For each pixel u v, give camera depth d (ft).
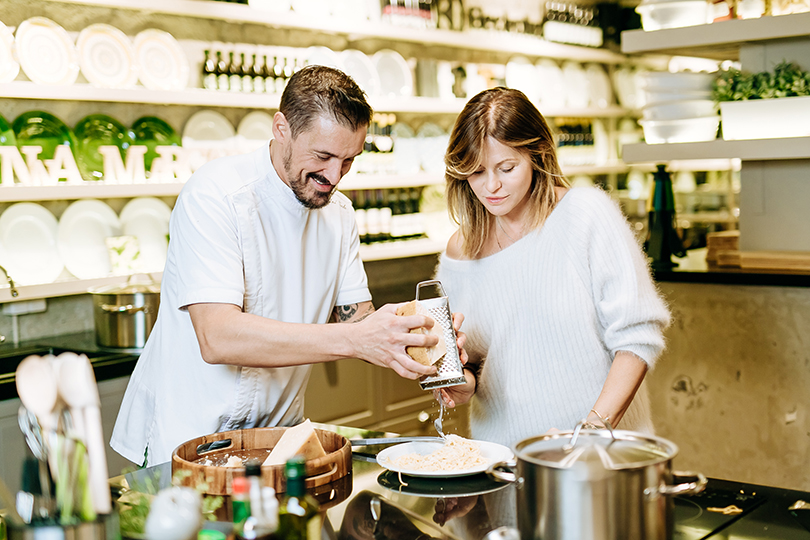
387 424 11.98
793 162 9.43
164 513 3.10
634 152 10.03
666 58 19.01
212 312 5.13
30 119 9.14
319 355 4.80
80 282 9.16
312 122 4.91
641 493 2.98
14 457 7.80
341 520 3.75
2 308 9.34
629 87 18.17
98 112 9.95
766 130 9.14
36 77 8.85
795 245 9.55
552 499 3.03
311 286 5.90
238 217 5.36
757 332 9.12
